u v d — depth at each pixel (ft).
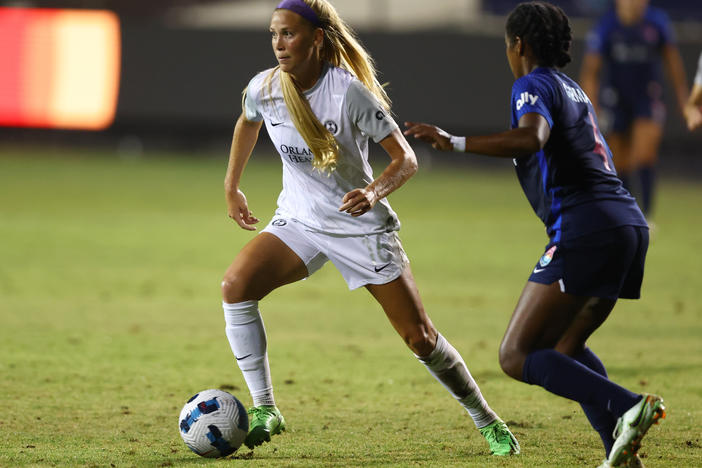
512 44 45.29
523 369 41.91
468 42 284.00
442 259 133.18
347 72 46.60
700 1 305.12
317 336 83.97
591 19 301.84
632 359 74.23
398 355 75.72
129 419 54.13
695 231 169.48
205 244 144.25
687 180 278.87
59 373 66.54
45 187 215.92
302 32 45.47
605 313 45.11
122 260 127.75
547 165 43.39
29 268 119.03
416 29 303.27
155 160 290.15
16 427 51.70
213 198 206.08
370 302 104.88
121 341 79.51
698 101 79.87
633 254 43.27
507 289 110.83
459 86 285.64
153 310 95.40
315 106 46.39
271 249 48.73
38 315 90.58
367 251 47.57
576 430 52.42
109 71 291.38
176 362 71.46
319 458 45.85
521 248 146.00
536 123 40.78
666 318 94.43
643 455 46.62
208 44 290.15
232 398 46.01
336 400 60.08
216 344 79.25
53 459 45.06
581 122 43.27
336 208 47.85
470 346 79.97
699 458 46.09
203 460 45.29
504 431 47.37
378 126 45.98
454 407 58.44
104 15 289.74
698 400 60.18
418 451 47.44
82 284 109.29
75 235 149.69
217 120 293.23
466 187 252.62
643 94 152.87
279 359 73.46
